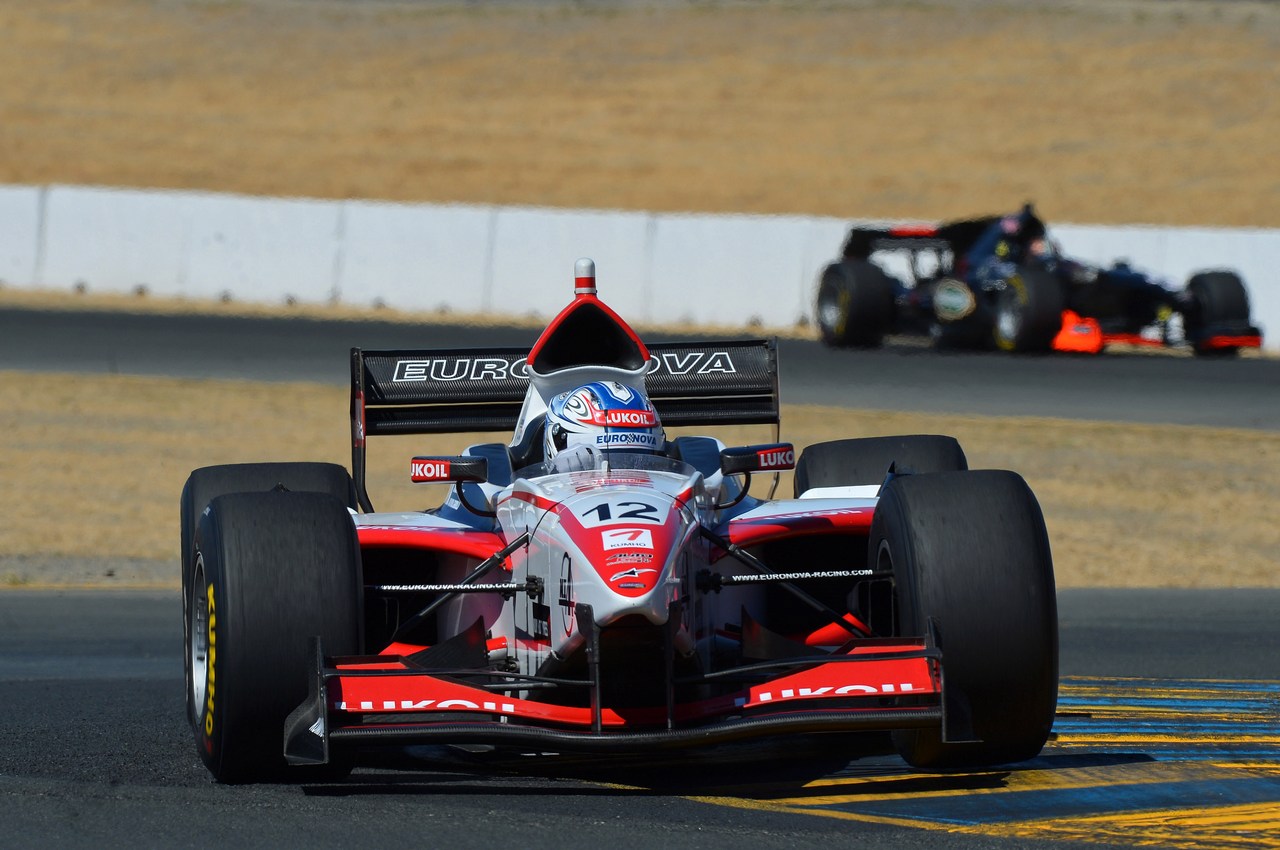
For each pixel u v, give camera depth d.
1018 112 146.00
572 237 94.00
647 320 92.94
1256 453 55.75
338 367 73.88
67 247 100.94
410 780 18.06
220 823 15.82
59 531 45.31
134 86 160.12
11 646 30.38
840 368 72.81
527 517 19.25
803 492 24.53
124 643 30.86
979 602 17.30
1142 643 30.19
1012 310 75.25
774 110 151.00
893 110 149.00
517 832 15.42
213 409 64.00
